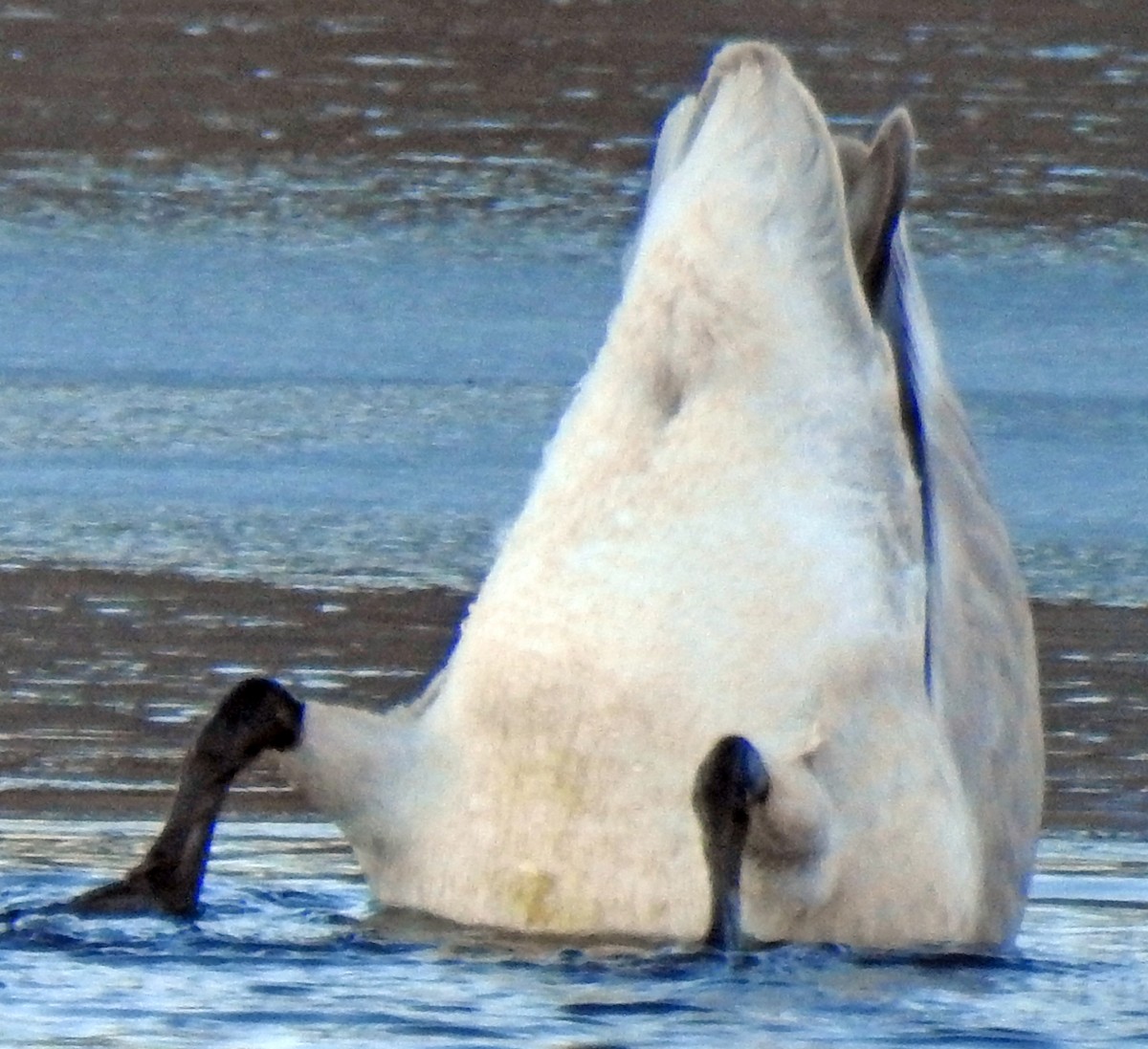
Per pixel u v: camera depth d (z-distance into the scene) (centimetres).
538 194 7350
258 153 7538
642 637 2147
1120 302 6831
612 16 8525
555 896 2175
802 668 2150
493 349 6328
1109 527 5269
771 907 2180
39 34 8225
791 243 2195
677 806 2138
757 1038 1961
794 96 2223
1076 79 8188
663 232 2219
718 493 2170
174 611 4400
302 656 4172
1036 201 7400
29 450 5438
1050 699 4075
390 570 4722
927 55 8269
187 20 8394
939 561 2297
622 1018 2000
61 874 2688
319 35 8294
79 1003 2033
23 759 3538
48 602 4406
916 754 2192
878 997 2094
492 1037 1945
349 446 5575
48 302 6506
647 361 2202
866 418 2200
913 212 7312
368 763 2234
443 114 7831
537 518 2212
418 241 7031
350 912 2364
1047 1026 2036
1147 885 2895
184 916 2294
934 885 2205
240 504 5125
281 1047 1917
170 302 6550
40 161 7425
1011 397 6141
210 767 2256
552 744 2164
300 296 6644
